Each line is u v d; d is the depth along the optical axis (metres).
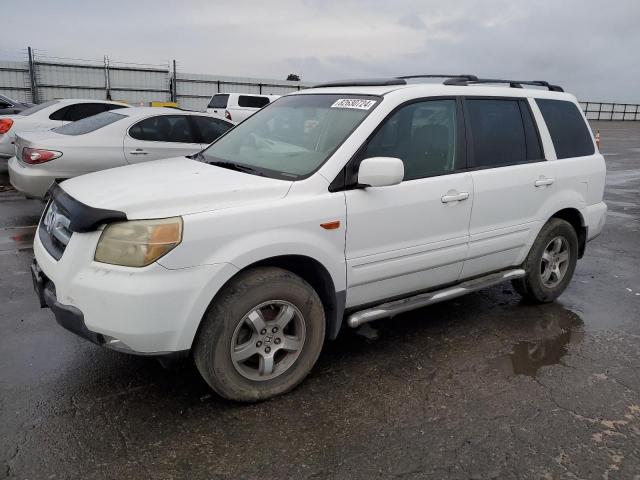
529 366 3.80
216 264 2.90
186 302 2.84
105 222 2.82
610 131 35.62
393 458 2.78
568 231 4.88
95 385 3.39
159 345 2.85
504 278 4.45
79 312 2.85
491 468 2.72
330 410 3.20
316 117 3.89
